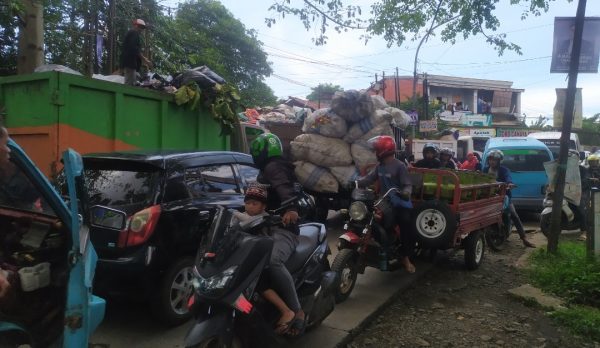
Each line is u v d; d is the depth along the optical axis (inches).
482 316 214.7
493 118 1638.8
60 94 221.9
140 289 175.2
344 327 187.2
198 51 812.6
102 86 239.1
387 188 234.5
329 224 411.2
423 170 258.8
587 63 289.9
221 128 324.5
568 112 294.8
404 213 234.4
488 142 513.7
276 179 157.0
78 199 121.0
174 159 190.4
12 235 129.3
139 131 261.6
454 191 247.9
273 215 148.8
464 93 1643.7
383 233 222.1
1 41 482.0
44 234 126.6
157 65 592.4
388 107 424.5
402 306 224.4
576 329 200.2
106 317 192.4
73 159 112.3
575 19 289.7
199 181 198.5
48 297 123.0
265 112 717.9
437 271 282.7
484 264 303.3
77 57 541.0
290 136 521.7
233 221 138.4
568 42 292.8
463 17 313.7
